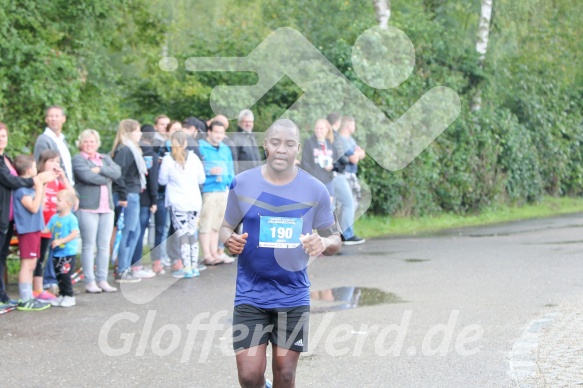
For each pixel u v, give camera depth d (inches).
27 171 464.8
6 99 636.1
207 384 317.4
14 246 523.2
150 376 328.5
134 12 821.9
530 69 1138.7
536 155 1091.3
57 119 502.9
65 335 394.6
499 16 1112.2
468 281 513.0
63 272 460.8
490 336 374.0
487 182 983.0
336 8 950.4
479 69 991.6
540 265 568.4
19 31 657.6
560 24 1224.8
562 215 1002.7
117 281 536.4
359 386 309.3
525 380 308.8
